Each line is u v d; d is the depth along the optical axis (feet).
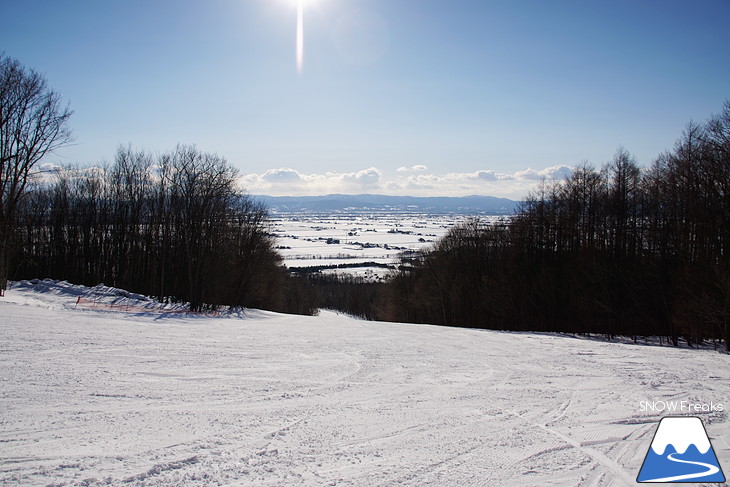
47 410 21.77
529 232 128.77
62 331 46.65
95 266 145.38
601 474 16.57
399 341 58.49
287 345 50.11
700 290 78.74
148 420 21.22
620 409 25.71
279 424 21.63
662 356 47.60
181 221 123.13
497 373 37.06
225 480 15.06
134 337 47.52
